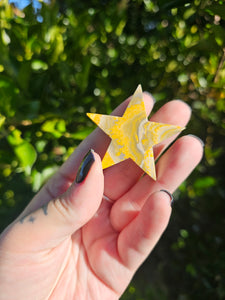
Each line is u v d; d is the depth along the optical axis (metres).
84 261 0.15
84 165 0.11
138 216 0.14
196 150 0.14
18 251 0.12
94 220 0.15
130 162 0.15
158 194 0.13
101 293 0.15
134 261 0.14
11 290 0.12
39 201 0.14
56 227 0.12
